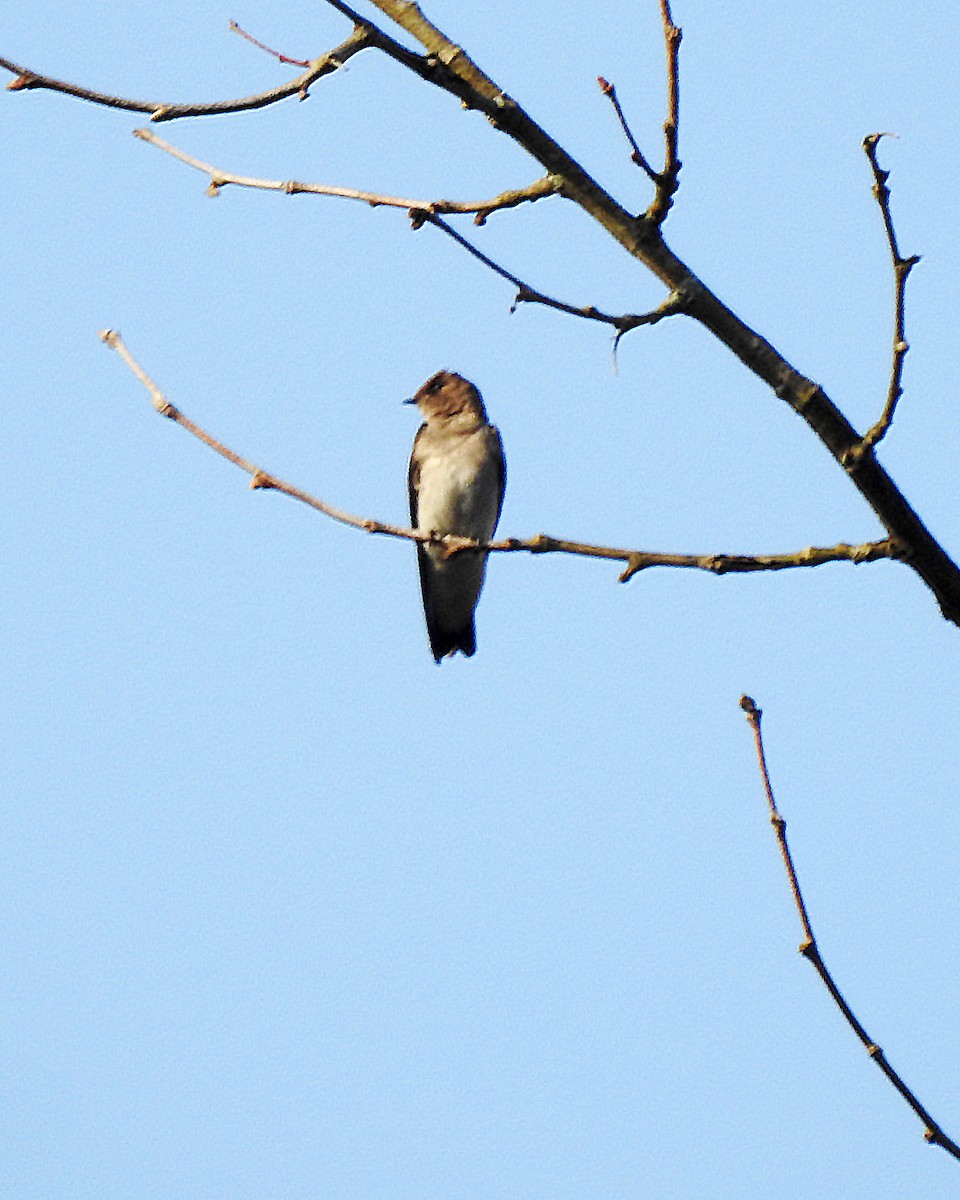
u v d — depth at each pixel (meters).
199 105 8.15
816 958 7.56
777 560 7.70
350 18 7.68
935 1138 7.21
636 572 7.74
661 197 7.64
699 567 7.71
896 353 7.48
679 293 7.70
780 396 7.75
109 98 8.27
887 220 7.36
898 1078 7.32
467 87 7.63
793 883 7.69
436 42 7.75
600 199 7.71
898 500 7.68
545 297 7.72
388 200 7.86
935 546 7.72
